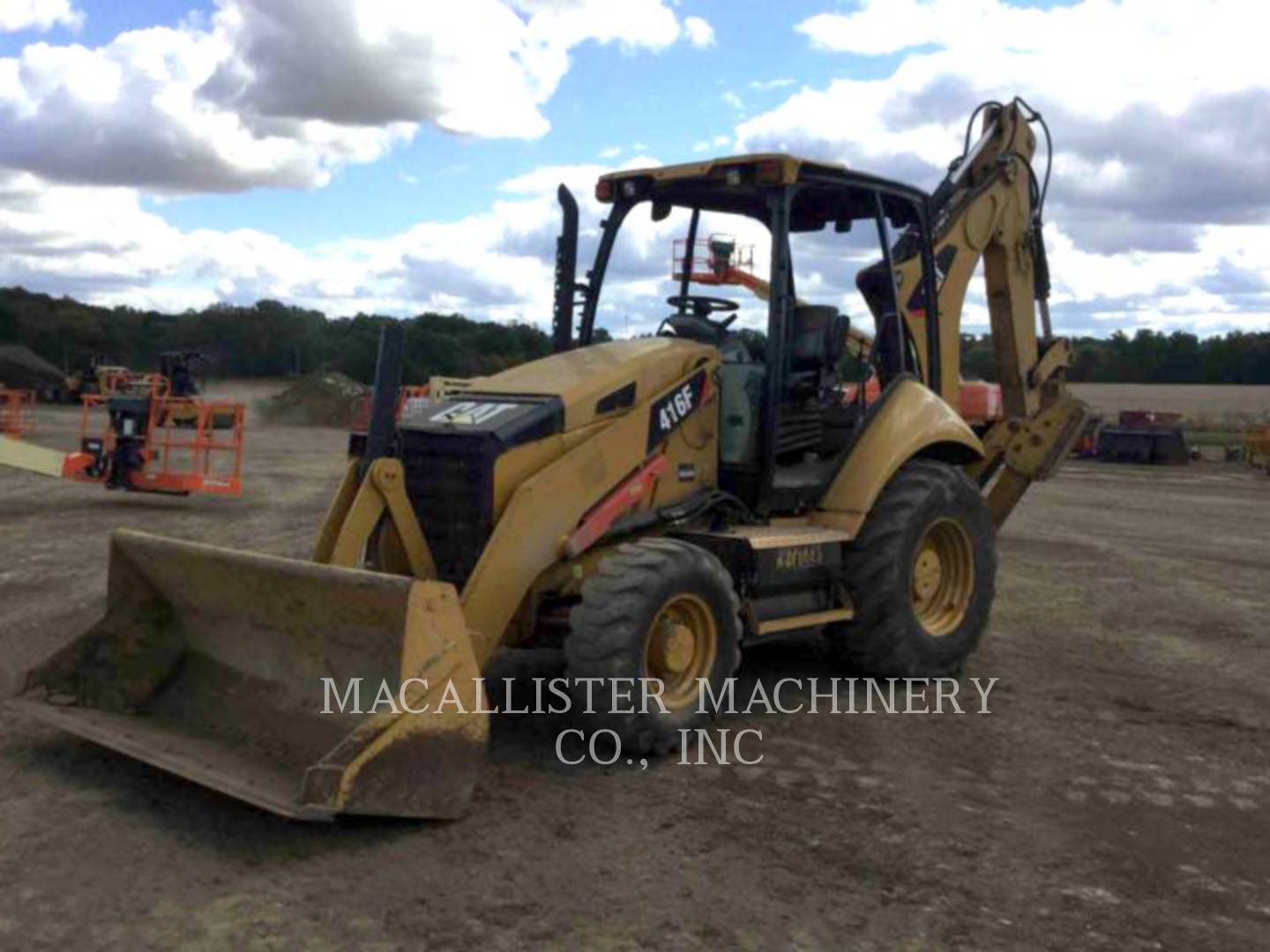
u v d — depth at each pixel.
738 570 5.89
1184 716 6.50
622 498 5.73
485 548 5.21
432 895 3.95
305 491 17.67
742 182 6.29
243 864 4.15
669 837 4.52
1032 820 4.85
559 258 6.70
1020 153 9.01
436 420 5.64
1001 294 9.06
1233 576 11.68
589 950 3.61
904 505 6.71
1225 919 3.98
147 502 15.52
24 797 4.73
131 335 66.88
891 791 5.13
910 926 3.84
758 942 3.70
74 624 7.89
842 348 6.61
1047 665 7.61
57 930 3.64
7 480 18.14
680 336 6.64
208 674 5.45
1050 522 16.64
